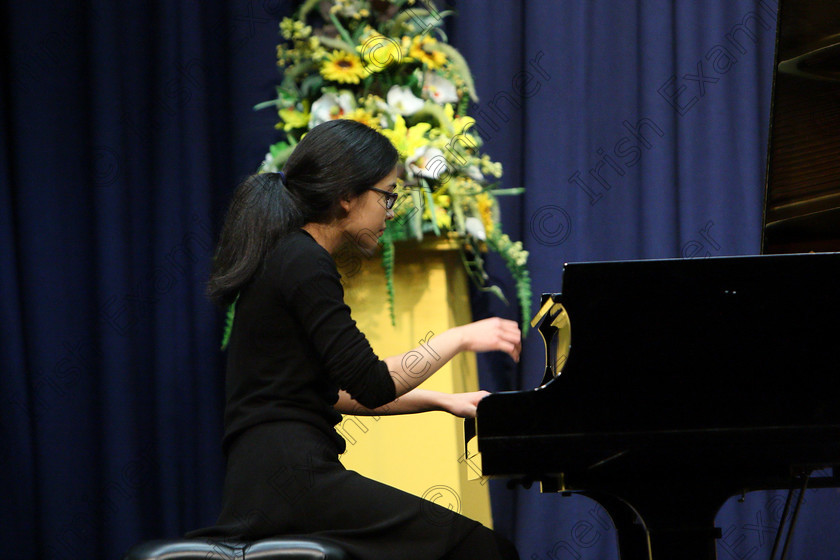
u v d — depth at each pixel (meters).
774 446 4.08
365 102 7.24
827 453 4.14
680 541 4.23
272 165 7.35
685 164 8.41
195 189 8.46
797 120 5.32
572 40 8.40
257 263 4.49
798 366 4.09
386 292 7.24
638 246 8.57
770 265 4.12
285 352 4.41
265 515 4.25
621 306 4.09
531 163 8.40
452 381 7.25
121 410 8.36
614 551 8.20
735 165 8.45
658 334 4.09
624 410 4.04
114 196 8.38
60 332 8.47
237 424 4.43
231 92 8.50
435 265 7.33
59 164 8.49
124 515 8.33
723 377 4.07
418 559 4.18
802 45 5.10
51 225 8.46
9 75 8.42
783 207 5.52
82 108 8.54
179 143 8.51
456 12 8.52
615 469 4.23
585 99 8.43
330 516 4.25
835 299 4.12
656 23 8.45
